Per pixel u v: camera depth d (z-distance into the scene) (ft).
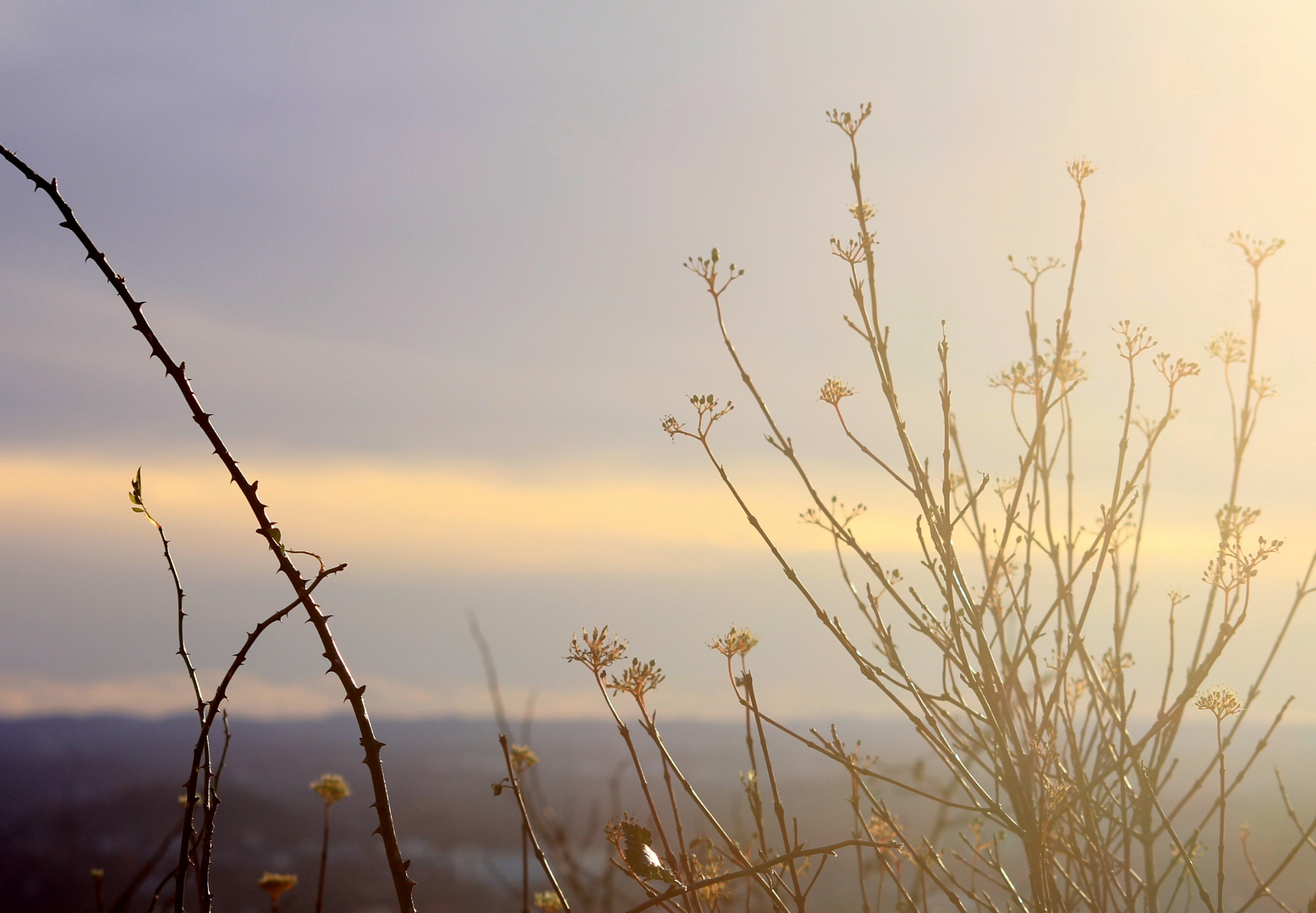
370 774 5.48
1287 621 6.66
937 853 6.91
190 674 6.13
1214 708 6.73
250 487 5.80
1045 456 7.80
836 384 7.67
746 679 6.85
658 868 6.25
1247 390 8.07
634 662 6.77
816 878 6.25
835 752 6.61
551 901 7.67
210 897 5.55
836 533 7.07
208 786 5.68
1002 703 6.59
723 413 7.64
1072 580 7.07
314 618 5.69
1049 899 6.16
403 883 5.25
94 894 8.25
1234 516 6.88
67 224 5.81
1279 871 6.11
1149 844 6.35
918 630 6.99
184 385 5.86
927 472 6.97
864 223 7.54
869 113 7.73
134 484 6.22
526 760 7.92
